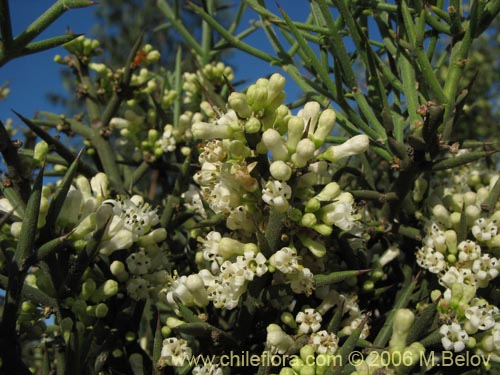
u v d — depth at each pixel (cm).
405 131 16
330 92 15
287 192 11
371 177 15
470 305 11
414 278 14
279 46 16
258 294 11
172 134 19
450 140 13
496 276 13
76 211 12
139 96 20
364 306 14
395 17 16
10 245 12
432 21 14
